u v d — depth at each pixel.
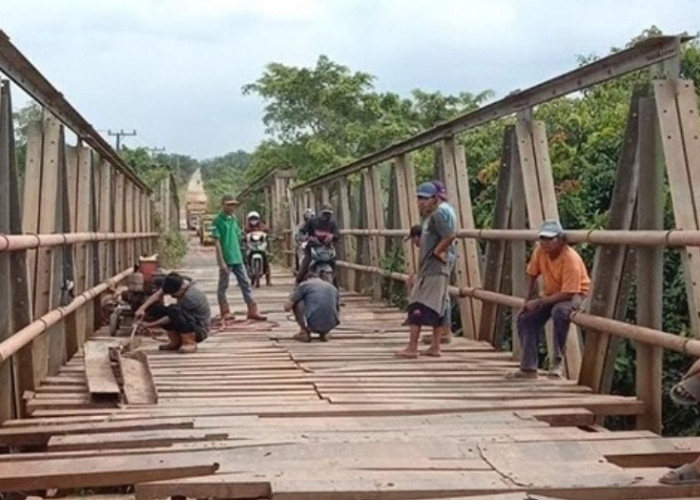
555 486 3.57
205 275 20.25
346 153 26.22
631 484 3.58
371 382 6.30
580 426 5.11
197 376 6.55
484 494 3.51
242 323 10.30
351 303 12.63
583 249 7.86
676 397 3.54
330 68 27.44
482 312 8.26
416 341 7.51
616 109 10.36
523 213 7.27
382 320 10.56
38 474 3.77
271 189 26.52
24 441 4.71
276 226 24.83
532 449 4.16
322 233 11.14
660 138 5.12
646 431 4.98
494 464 3.93
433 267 7.42
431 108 24.45
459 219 8.53
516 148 7.30
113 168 11.50
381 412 5.20
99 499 3.89
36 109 9.82
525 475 3.74
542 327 6.45
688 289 4.86
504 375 6.56
